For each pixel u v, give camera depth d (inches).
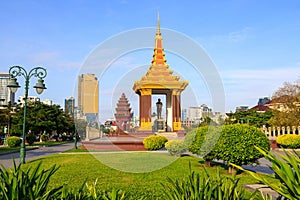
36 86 544.4
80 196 132.7
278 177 110.8
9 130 1589.6
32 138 1253.1
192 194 125.7
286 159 113.0
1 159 663.8
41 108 1590.8
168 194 138.7
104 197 141.2
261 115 1557.6
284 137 786.8
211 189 123.7
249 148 377.4
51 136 2036.2
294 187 102.0
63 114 1736.0
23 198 111.7
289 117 1212.5
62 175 360.8
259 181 119.4
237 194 131.5
